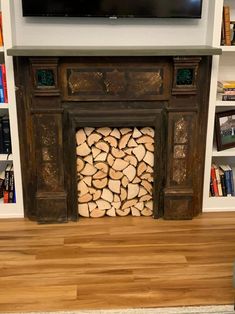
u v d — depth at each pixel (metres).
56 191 2.61
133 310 1.82
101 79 2.39
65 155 2.56
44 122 2.46
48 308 1.84
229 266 2.17
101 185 2.67
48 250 2.32
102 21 2.62
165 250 2.33
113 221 2.69
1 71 2.46
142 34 2.66
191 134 2.54
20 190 2.67
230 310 1.83
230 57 2.82
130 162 2.63
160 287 2.00
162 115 2.50
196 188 2.71
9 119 2.53
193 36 2.68
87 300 1.90
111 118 2.47
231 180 2.82
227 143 2.78
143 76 2.40
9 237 2.47
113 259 2.23
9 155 2.62
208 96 2.56
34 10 2.46
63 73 2.38
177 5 2.52
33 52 2.23
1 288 1.98
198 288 1.99
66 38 2.63
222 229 2.58
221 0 2.42
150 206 2.74
